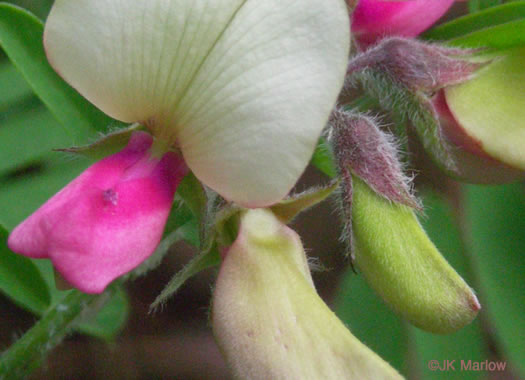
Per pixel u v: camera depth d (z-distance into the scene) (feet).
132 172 0.24
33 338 0.30
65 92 0.28
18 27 0.28
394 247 0.25
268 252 0.24
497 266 0.32
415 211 0.26
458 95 0.27
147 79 0.24
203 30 0.23
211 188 0.24
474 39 0.27
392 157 0.26
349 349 0.23
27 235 0.23
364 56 0.28
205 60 0.23
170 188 0.24
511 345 0.31
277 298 0.24
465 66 0.27
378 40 0.29
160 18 0.23
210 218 0.25
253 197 0.24
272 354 0.23
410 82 0.27
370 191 0.26
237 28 0.23
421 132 0.27
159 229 0.24
